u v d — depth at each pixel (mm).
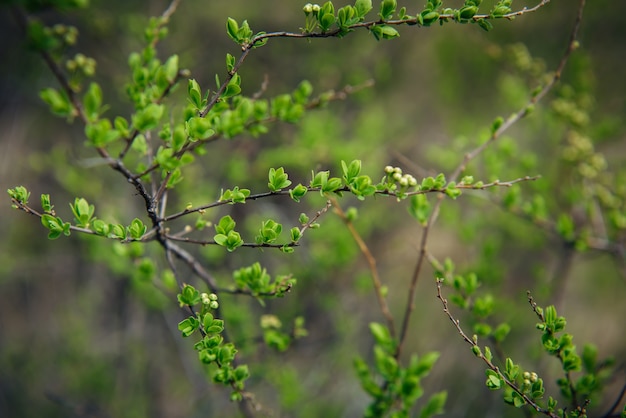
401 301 5922
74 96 1895
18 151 5973
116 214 4383
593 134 4449
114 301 5719
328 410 4750
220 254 4223
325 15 1906
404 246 5762
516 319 4477
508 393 2156
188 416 4672
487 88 6125
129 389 5410
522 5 5699
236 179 4617
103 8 5309
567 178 4457
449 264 2910
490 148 3889
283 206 5066
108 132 1864
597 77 5762
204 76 5508
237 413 3889
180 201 4441
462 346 5508
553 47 5848
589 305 6043
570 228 3629
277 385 4062
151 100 2229
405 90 6496
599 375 2867
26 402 5641
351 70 5566
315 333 4906
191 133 1934
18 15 1750
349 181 1935
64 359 5492
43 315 6105
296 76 5699
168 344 5500
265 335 3143
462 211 5309
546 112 4281
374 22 1942
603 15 5879
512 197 3604
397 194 1984
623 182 4016
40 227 5910
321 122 4738
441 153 4727
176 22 5359
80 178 4605
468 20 1941
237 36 1967
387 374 2488
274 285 2447
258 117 2633
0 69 5641
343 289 5117
